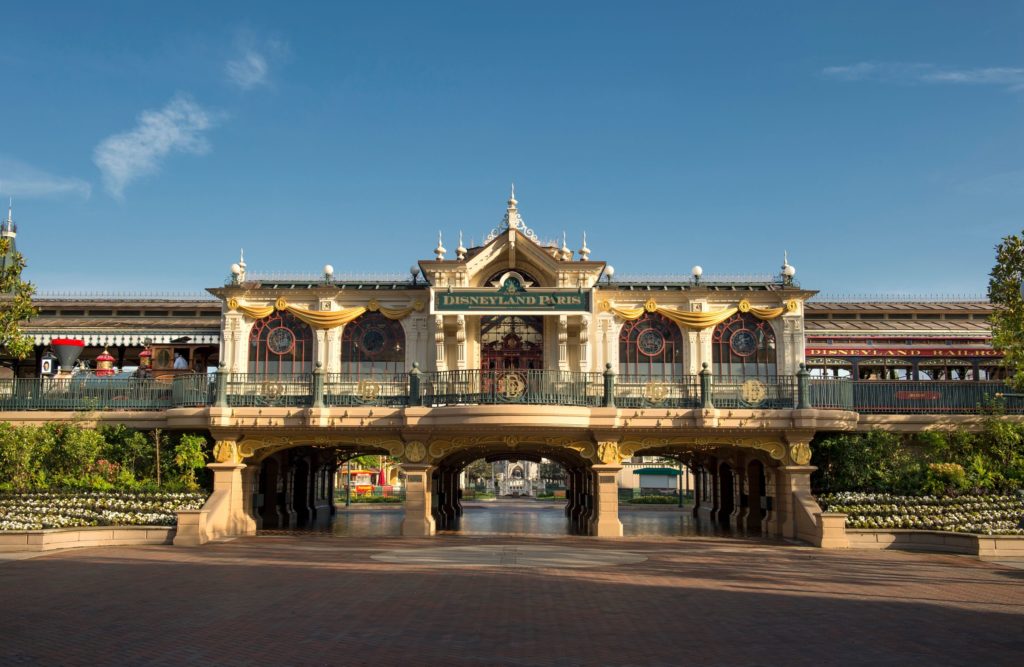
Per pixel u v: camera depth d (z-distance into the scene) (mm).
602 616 12477
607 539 24750
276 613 12594
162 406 27312
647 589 15086
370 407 25125
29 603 13461
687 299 30156
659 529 29094
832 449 25844
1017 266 25141
